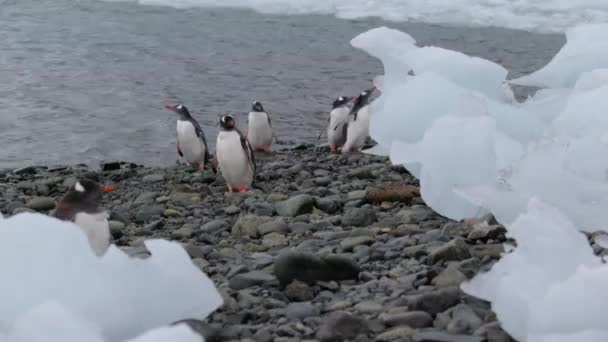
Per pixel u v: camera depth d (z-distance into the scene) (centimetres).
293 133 1842
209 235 922
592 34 1321
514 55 2623
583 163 896
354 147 1620
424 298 592
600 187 848
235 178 1253
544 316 534
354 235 866
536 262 595
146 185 1330
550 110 1217
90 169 1519
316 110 2025
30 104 2039
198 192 1202
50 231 539
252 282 684
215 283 707
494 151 961
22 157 1638
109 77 2331
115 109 2006
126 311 529
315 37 2908
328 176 1308
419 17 3250
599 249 754
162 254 575
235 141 1228
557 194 850
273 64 2505
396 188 1050
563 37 2902
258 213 1020
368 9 3397
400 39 1290
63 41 2800
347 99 1656
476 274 641
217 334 570
